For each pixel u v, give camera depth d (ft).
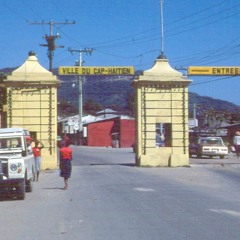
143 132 115.03
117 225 41.75
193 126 324.39
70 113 513.04
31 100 111.14
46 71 111.45
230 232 38.06
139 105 114.62
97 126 322.55
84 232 39.01
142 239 35.86
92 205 54.65
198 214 46.96
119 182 81.05
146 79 113.60
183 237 36.29
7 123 111.14
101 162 138.51
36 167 85.61
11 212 51.80
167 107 114.62
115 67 114.83
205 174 96.68
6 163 61.52
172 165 114.21
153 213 48.01
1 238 37.76
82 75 114.62
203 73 116.78
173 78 114.01
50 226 42.34
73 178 89.86
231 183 79.56
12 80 110.22
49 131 110.93
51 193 67.97
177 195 62.75
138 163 115.75
